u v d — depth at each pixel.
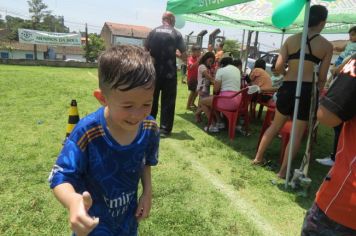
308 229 1.68
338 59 5.57
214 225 2.96
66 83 11.62
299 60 3.66
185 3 5.24
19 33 24.12
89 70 19.44
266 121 5.01
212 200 3.42
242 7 7.42
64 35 25.16
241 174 4.16
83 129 1.27
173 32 5.33
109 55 1.14
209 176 4.04
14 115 6.45
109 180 1.35
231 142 5.54
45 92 9.24
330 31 8.98
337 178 1.52
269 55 15.25
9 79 11.64
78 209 0.99
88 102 8.15
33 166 3.98
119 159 1.33
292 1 3.46
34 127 5.67
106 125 1.28
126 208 1.47
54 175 1.23
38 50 50.56
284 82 3.98
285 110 4.02
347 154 1.49
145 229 2.80
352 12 6.82
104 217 1.40
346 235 1.51
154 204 3.24
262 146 4.44
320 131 6.84
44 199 3.22
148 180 1.60
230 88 5.82
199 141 5.47
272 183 3.91
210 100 6.02
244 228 2.96
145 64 1.13
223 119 6.28
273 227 3.02
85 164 1.29
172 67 5.40
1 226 2.76
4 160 4.14
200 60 7.01
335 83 1.46
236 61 7.18
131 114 1.15
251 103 7.10
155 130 1.44
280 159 4.58
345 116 1.43
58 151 4.56
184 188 3.63
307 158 3.70
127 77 1.08
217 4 4.54
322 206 1.58
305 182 3.59
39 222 2.84
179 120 6.88
